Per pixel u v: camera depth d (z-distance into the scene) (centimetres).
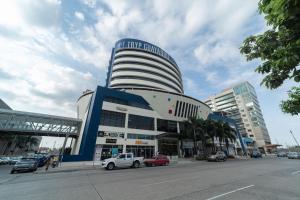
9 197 768
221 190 792
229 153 5950
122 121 3369
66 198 727
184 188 848
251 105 9912
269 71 360
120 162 2134
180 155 4138
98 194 774
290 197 666
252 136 9394
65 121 3616
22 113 3102
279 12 255
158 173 1499
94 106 3072
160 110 4128
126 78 5100
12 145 6988
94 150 2812
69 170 1956
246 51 407
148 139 3625
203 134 3847
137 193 772
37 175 1585
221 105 11238
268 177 1165
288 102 520
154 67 5631
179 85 6462
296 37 291
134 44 5878
